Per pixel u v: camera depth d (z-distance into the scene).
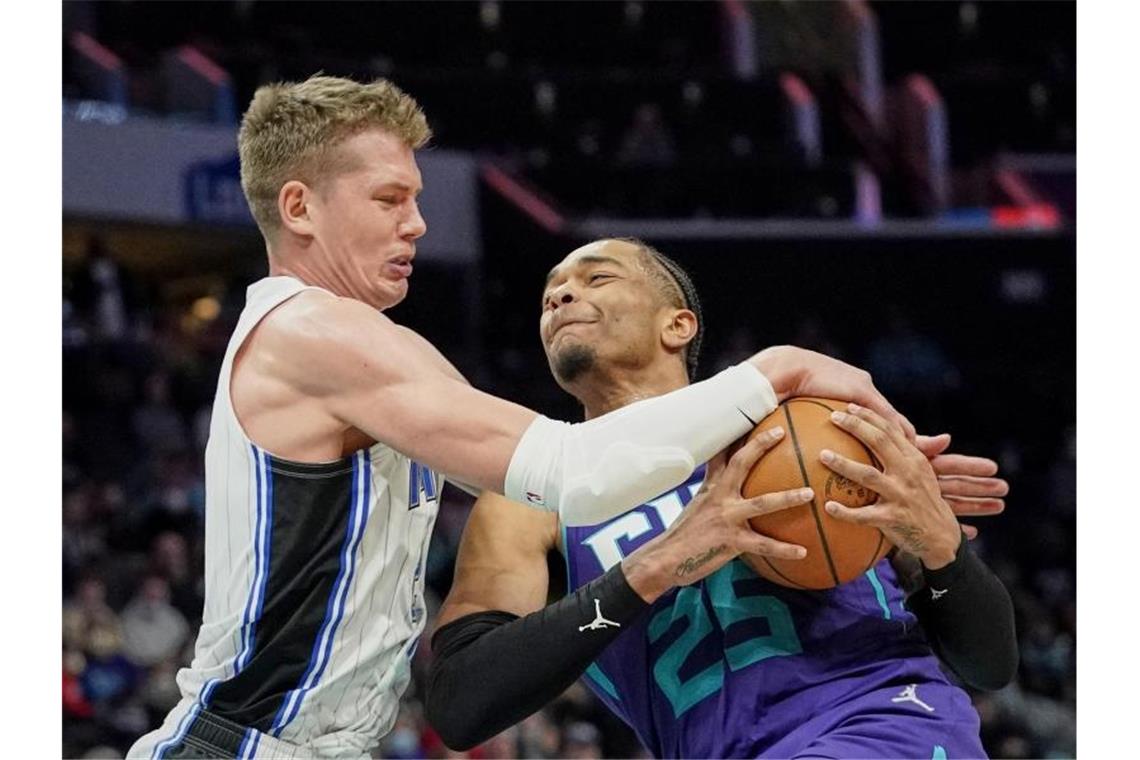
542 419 2.29
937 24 15.45
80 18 13.11
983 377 12.54
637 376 2.84
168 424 10.71
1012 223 13.64
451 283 12.49
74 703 7.25
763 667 2.53
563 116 13.65
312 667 2.32
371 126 2.48
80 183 11.04
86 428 10.59
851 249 12.84
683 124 13.80
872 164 14.27
